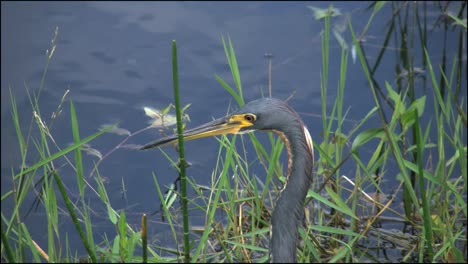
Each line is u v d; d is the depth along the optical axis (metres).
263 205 11.29
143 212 12.34
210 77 15.05
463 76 15.06
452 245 10.02
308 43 15.98
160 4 17.48
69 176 12.99
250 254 11.12
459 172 12.84
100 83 14.89
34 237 11.81
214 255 10.85
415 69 15.37
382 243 11.66
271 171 10.81
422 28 16.48
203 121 13.82
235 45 15.91
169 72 15.22
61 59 15.48
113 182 12.86
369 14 16.94
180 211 12.27
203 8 17.33
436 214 11.70
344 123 13.84
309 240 10.83
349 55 15.59
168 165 13.17
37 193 12.52
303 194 8.62
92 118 14.00
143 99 14.47
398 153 10.02
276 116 8.60
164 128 13.82
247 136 13.42
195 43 16.03
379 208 12.30
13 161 13.11
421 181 9.20
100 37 16.23
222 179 9.24
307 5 17.33
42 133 10.29
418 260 11.32
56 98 14.43
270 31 16.36
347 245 10.22
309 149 8.59
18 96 14.42
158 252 11.52
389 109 14.17
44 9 17.12
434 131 13.63
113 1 17.58
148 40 16.12
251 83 14.79
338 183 11.52
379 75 15.17
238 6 17.39
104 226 12.02
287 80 14.87
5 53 15.50
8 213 12.20
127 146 13.50
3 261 10.30
